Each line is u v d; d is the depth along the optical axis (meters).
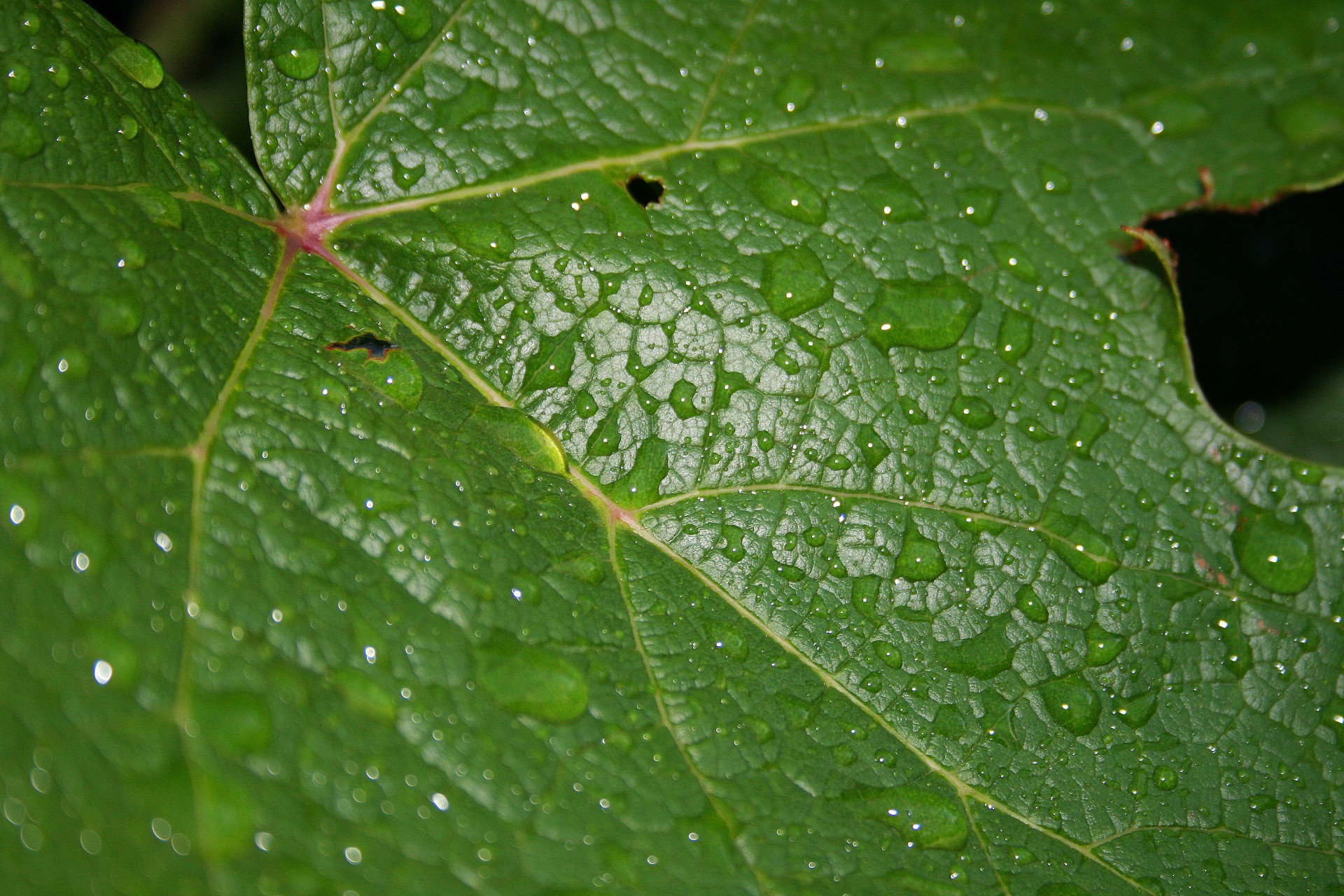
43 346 0.34
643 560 0.36
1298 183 0.37
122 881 0.33
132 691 0.34
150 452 0.35
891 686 0.36
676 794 0.35
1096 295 0.37
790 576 0.36
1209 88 0.37
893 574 0.36
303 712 0.34
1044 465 0.37
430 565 0.35
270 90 0.37
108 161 0.36
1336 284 0.42
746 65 0.37
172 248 0.36
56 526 0.34
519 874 0.34
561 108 0.37
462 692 0.35
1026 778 0.36
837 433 0.37
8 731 0.33
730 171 0.37
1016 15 0.37
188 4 0.42
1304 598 0.37
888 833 0.36
